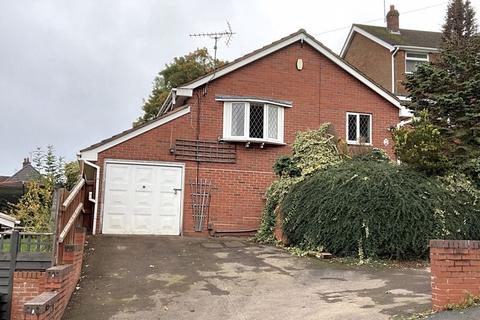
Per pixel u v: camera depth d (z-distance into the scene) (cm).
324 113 1644
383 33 2695
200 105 1528
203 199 1484
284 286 852
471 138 1271
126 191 1436
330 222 1084
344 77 1686
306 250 1128
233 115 1541
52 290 677
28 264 888
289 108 1611
